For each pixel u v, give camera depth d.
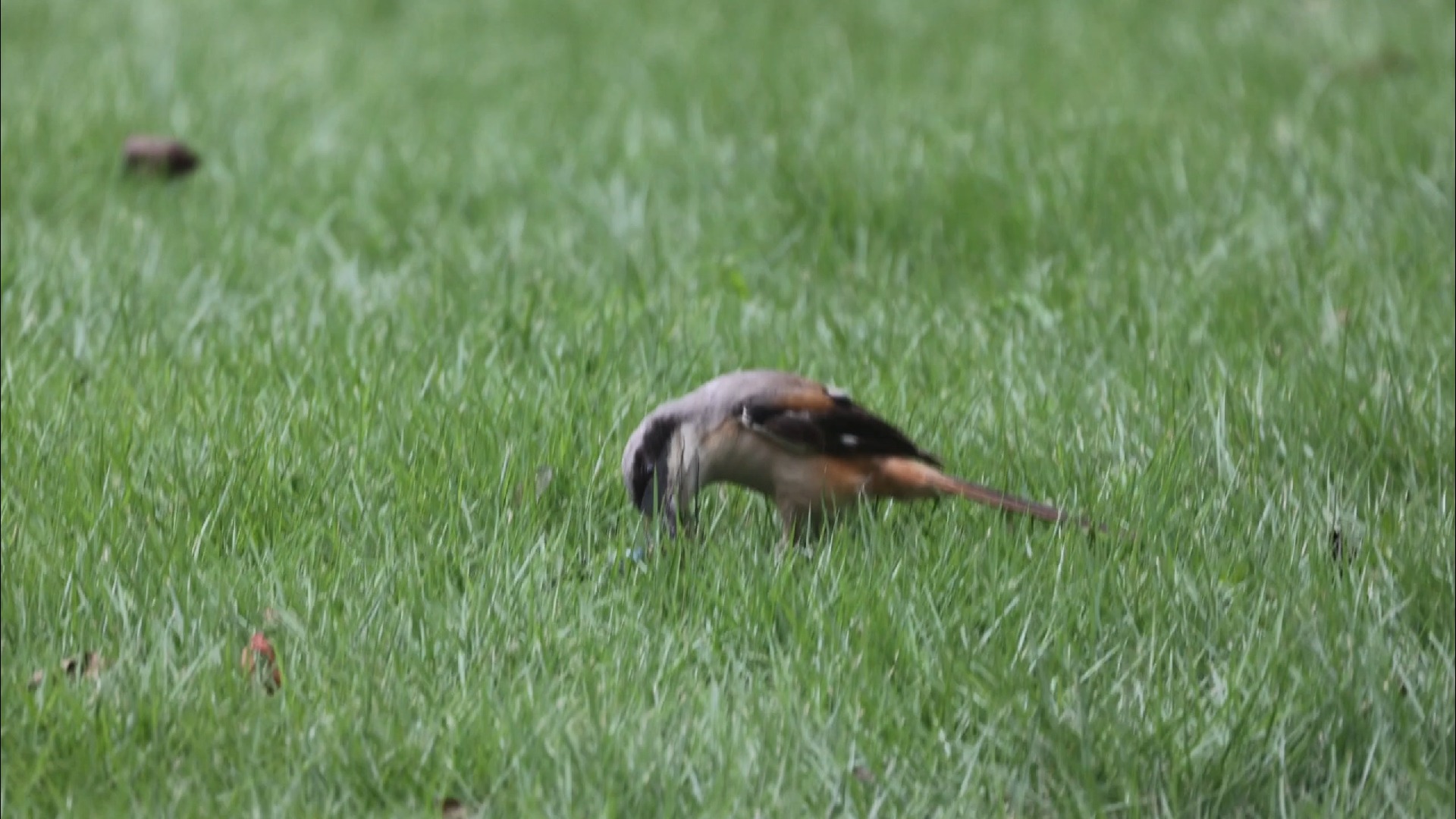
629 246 14.70
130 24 23.19
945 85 19.41
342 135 18.17
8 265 13.91
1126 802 7.31
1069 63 20.16
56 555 9.05
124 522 9.43
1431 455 10.40
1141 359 11.71
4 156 16.84
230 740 7.64
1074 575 8.73
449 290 13.39
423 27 23.25
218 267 14.08
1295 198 14.97
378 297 13.38
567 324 12.50
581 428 10.54
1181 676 8.10
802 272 13.93
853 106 18.39
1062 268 13.75
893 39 21.72
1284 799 7.37
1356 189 15.07
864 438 9.53
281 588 8.70
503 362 11.84
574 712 7.79
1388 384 10.94
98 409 11.03
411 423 10.53
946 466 10.27
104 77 19.77
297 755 7.54
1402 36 20.28
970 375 11.56
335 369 11.58
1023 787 7.34
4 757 7.49
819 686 7.88
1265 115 17.52
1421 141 16.11
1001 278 13.74
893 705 7.77
